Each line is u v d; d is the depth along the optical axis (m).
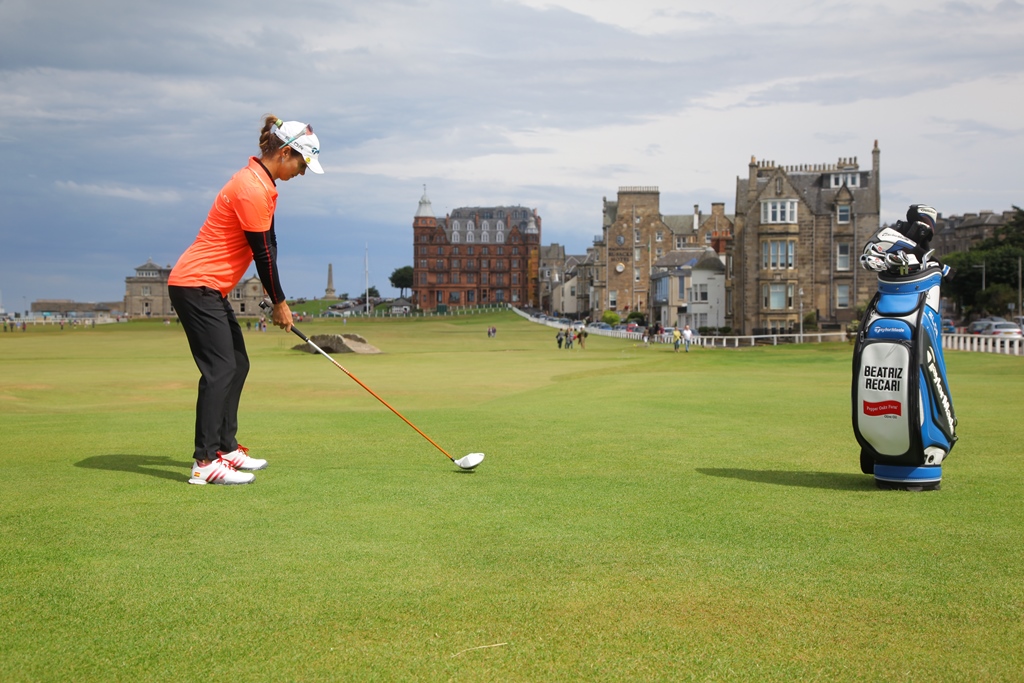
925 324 8.00
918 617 4.66
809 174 81.94
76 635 4.41
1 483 8.10
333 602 4.87
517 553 5.82
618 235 134.50
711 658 4.17
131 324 178.12
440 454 10.40
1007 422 13.55
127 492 7.71
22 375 36.88
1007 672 4.01
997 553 5.82
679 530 6.47
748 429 13.02
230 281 8.61
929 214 8.24
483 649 4.26
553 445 11.22
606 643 4.34
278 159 8.83
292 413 15.95
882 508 7.26
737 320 82.94
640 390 22.17
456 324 148.12
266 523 6.59
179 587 5.09
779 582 5.23
